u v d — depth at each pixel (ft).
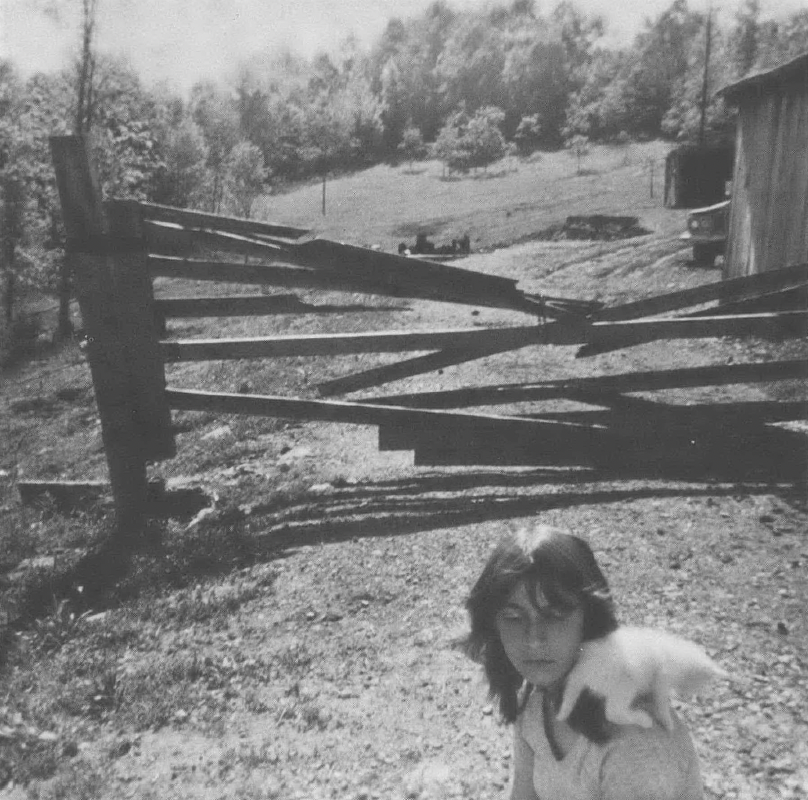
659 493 27.17
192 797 14.85
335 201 400.47
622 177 339.77
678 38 484.74
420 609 21.48
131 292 29.50
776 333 28.53
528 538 5.09
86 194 28.86
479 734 15.84
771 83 47.44
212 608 23.08
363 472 33.88
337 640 20.43
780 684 15.98
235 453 39.68
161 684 19.25
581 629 5.03
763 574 20.61
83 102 117.80
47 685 19.80
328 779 15.01
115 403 30.55
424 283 29.25
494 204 327.26
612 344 29.60
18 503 37.45
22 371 101.65
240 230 30.12
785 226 46.52
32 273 128.57
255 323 74.59
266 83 589.73
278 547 26.99
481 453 30.50
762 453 29.48
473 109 592.60
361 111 560.61
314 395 46.44
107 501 35.29
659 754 4.80
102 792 15.26
